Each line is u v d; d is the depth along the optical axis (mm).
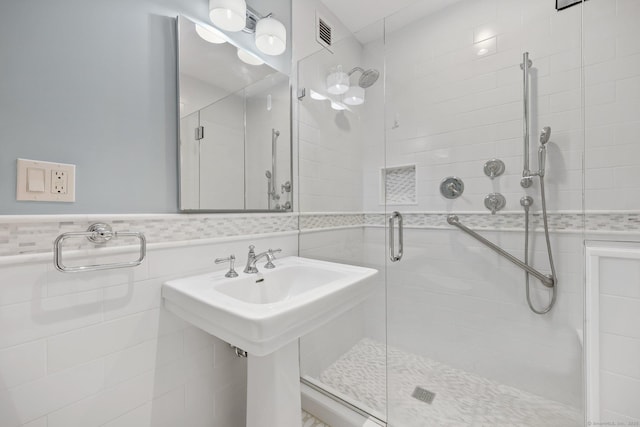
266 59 1416
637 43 1129
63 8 765
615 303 779
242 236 1252
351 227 1562
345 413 1301
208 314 779
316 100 1597
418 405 1323
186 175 1044
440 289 1456
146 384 940
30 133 711
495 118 1367
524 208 1314
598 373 801
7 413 683
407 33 1502
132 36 908
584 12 1204
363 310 1542
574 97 1221
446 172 1450
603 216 1179
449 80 1448
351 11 1866
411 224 1496
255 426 975
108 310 848
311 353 1564
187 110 1050
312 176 1598
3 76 674
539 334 1288
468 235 1415
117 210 869
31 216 707
